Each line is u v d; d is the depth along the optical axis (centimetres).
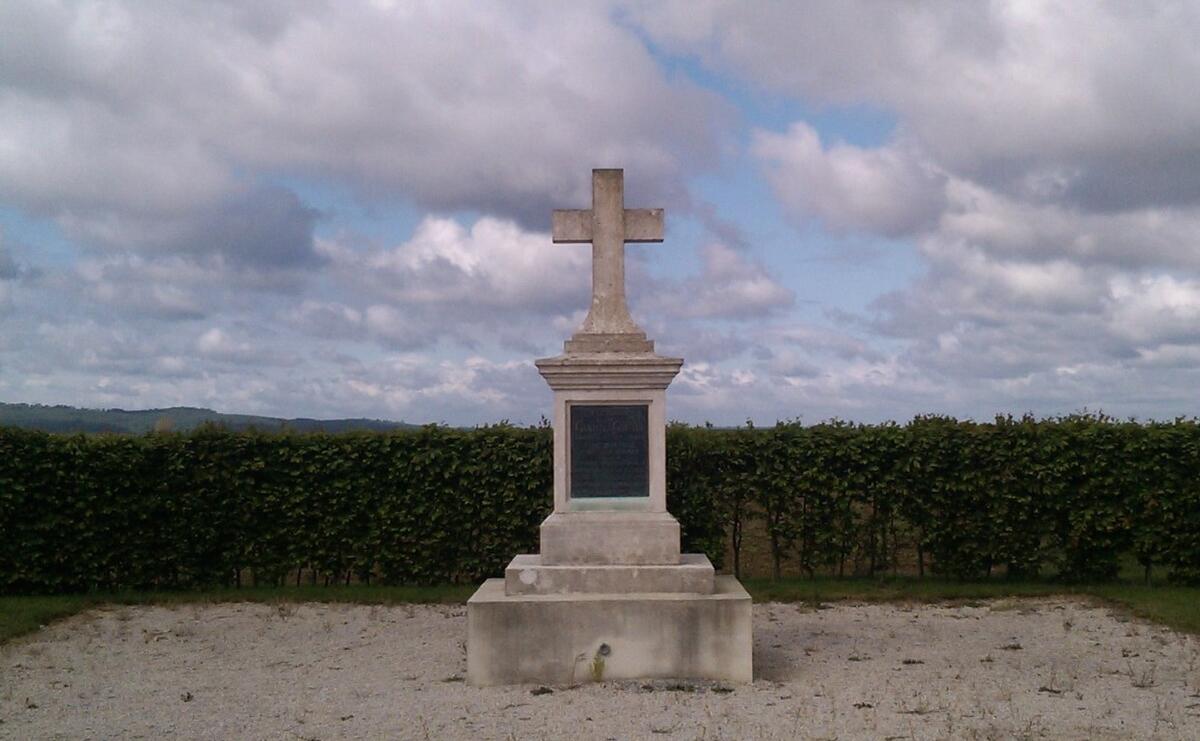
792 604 1388
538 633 882
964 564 1502
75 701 874
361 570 1527
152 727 777
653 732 724
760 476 1513
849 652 1051
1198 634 1138
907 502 1506
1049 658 1015
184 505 1495
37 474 1465
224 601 1438
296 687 920
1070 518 1462
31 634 1212
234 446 1510
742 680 881
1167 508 1436
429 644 1138
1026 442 1477
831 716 766
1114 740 698
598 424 955
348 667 1014
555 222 1002
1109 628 1185
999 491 1481
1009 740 698
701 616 882
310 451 1521
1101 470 1459
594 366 941
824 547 1527
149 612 1364
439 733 733
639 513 940
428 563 1519
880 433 1510
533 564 936
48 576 1470
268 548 1518
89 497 1473
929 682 898
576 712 782
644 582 909
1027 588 1454
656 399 952
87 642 1162
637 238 998
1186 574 1444
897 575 1558
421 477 1520
